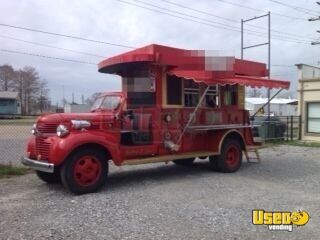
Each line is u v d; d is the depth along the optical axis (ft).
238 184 29.48
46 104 268.00
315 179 31.94
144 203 23.70
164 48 30.32
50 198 25.23
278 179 31.83
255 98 201.87
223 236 17.85
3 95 231.50
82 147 26.32
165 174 34.22
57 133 26.05
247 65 38.42
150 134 30.86
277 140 68.13
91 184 26.55
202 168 37.68
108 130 27.91
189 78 30.45
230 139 35.94
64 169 25.76
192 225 19.39
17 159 43.75
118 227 19.16
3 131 96.78
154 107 31.22
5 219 20.56
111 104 30.14
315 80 71.67
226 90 37.24
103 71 34.32
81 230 18.75
